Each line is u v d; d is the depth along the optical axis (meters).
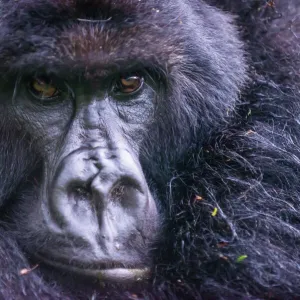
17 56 4.76
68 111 5.04
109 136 4.89
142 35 4.84
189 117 5.65
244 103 5.94
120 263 4.59
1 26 4.75
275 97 5.99
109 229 4.55
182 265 4.96
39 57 4.72
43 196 4.91
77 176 4.58
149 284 4.88
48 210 4.71
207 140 5.80
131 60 4.89
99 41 4.73
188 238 5.07
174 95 5.43
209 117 5.77
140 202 4.68
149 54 4.93
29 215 5.01
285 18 6.32
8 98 5.06
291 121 5.94
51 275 4.81
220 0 6.21
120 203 4.65
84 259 4.51
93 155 4.72
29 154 5.18
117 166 4.68
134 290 4.83
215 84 5.67
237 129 5.83
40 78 4.94
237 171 5.54
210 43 5.59
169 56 5.10
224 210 5.23
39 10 4.69
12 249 4.91
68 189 4.58
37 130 5.08
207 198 5.34
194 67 5.48
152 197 5.09
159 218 5.18
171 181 5.52
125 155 4.75
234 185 5.42
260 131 5.80
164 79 5.24
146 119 5.25
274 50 6.21
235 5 6.23
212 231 5.05
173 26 5.11
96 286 4.73
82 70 4.83
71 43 4.71
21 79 4.96
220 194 5.38
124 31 4.77
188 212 5.29
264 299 4.80
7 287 4.68
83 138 4.87
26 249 4.91
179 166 5.74
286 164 5.67
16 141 5.18
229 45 5.82
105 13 4.72
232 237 4.93
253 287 4.79
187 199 5.40
